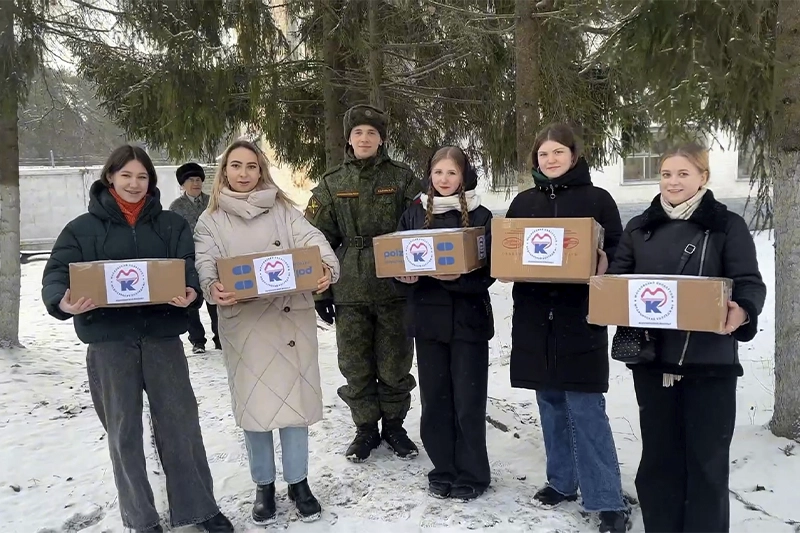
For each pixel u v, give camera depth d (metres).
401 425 3.71
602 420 2.77
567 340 2.72
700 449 2.32
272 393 2.83
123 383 2.62
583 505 2.79
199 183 6.15
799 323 3.43
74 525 2.95
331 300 3.57
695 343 2.27
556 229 2.56
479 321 2.99
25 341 6.60
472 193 3.10
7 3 5.04
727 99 3.74
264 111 6.81
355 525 2.88
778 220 3.49
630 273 2.50
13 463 3.58
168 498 2.75
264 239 2.91
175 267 2.53
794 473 3.11
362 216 3.46
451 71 6.86
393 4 6.19
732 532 2.67
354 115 3.45
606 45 3.77
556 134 2.71
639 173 13.47
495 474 3.37
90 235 2.60
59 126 7.03
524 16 5.02
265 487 2.93
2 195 5.86
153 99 6.18
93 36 5.81
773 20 3.77
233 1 5.89
